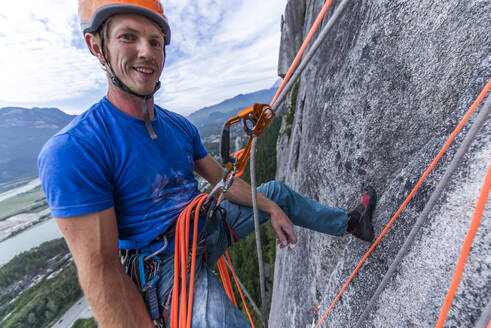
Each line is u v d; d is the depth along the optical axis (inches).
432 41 57.7
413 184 57.7
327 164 109.1
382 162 76.1
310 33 30.4
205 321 38.4
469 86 49.4
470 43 50.6
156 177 43.4
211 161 61.2
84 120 39.3
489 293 32.9
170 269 44.5
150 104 44.9
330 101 113.0
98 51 40.3
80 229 34.4
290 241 56.4
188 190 49.6
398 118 69.2
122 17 35.8
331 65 130.7
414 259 48.2
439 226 43.9
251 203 56.1
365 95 79.6
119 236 45.8
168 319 40.9
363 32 84.2
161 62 41.3
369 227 69.3
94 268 34.1
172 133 49.7
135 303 36.9
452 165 30.7
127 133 41.4
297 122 307.9
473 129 27.7
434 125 60.9
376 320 56.3
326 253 106.2
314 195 132.5
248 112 35.0
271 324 232.5
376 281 62.1
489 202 35.9
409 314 46.2
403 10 63.4
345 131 92.3
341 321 76.2
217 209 51.4
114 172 40.2
